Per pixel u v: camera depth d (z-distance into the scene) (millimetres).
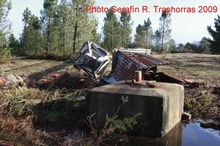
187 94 8711
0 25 20828
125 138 5480
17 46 39969
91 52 10539
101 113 5867
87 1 27641
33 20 37719
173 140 5598
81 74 10898
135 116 5410
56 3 33781
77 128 5988
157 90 5703
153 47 58812
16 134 5164
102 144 5191
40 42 36719
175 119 6258
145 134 5555
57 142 5164
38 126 6016
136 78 6355
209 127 6473
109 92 5777
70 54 26031
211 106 7941
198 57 29188
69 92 8438
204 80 12219
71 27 28328
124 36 52438
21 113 6316
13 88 8492
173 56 31250
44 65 19609
